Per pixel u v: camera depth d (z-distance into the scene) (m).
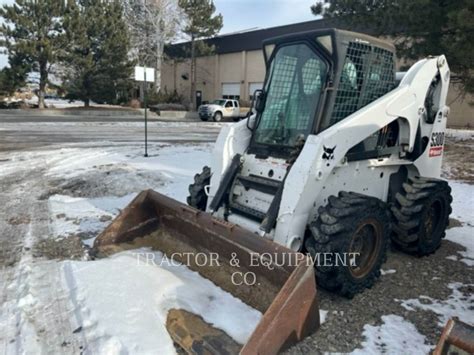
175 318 2.82
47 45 24.23
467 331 1.85
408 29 12.13
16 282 3.41
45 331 2.71
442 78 4.25
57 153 10.31
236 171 3.75
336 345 2.64
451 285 3.55
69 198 6.25
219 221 3.20
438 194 4.09
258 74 30.92
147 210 4.01
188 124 21.78
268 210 3.25
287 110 3.64
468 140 13.80
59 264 3.75
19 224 5.01
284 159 3.52
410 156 4.18
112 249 3.86
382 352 2.59
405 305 3.19
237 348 2.53
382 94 3.79
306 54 3.53
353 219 3.07
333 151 3.18
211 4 30.45
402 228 4.01
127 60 27.75
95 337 2.62
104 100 29.20
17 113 25.64
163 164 8.79
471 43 9.95
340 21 14.22
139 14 30.09
